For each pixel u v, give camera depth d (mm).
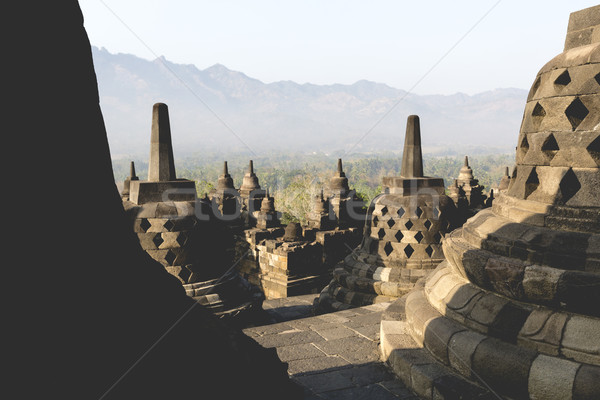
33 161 2113
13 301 1961
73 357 2078
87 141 2455
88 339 2184
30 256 2057
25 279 2023
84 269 2309
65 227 2248
